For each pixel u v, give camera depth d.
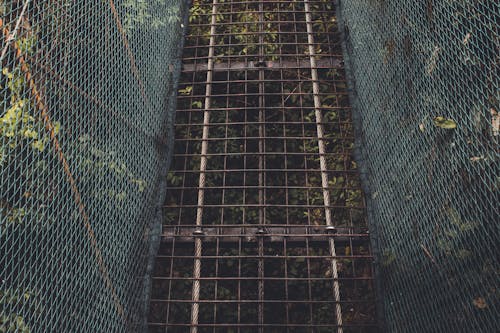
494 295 1.74
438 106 2.26
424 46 2.43
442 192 2.20
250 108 3.97
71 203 2.12
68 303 2.02
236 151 4.18
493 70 1.78
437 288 2.23
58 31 2.09
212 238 3.36
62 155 2.06
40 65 1.93
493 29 1.79
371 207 3.37
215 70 4.21
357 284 3.54
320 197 3.90
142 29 3.33
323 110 4.19
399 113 2.81
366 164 3.54
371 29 3.39
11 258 1.67
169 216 3.77
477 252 1.87
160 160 3.58
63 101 2.12
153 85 3.53
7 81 1.70
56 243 1.96
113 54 2.76
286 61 4.23
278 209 3.93
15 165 1.74
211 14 4.53
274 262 3.75
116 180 2.67
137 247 2.99
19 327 1.66
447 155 2.15
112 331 2.48
